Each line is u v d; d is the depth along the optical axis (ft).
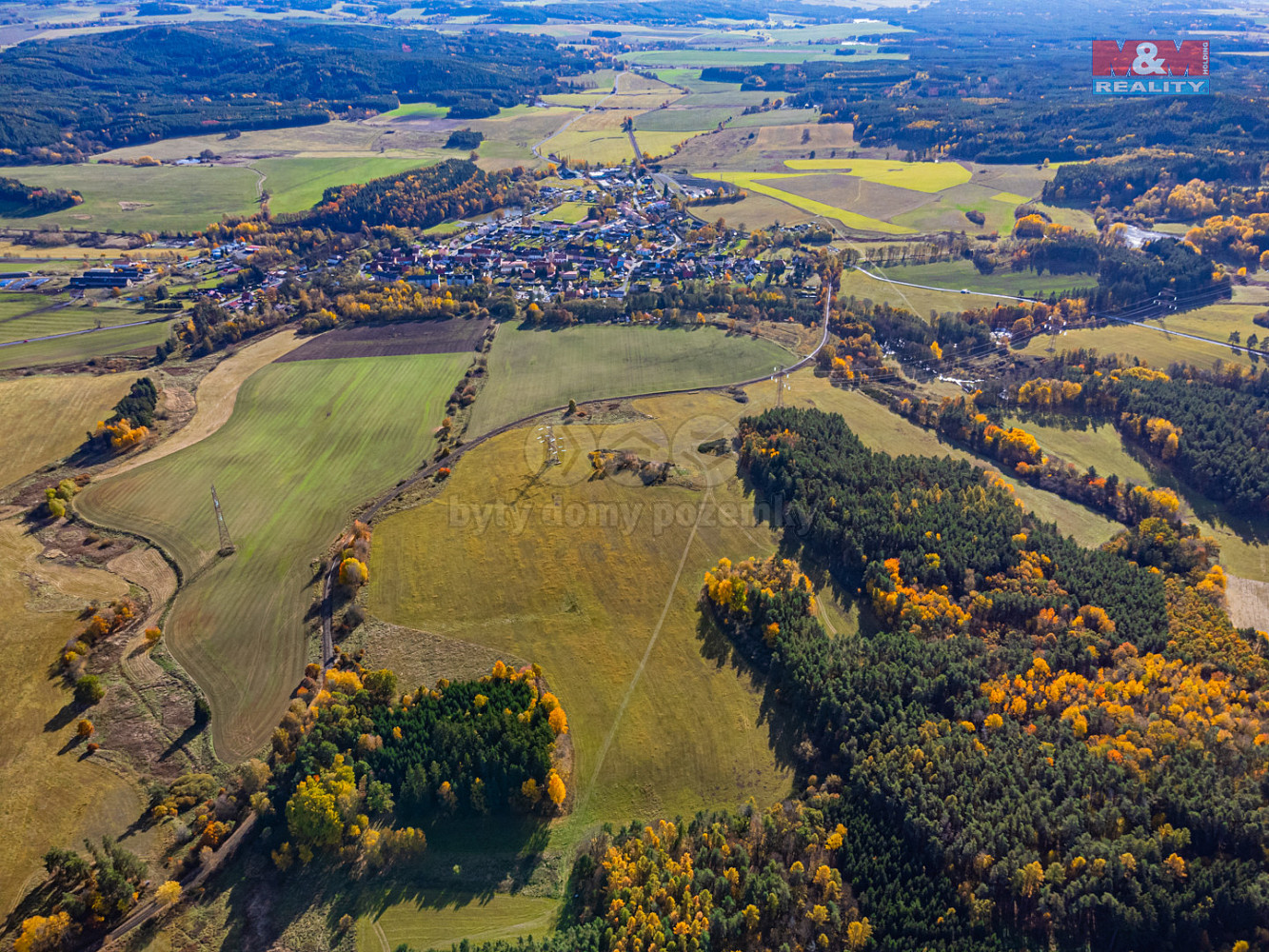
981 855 329.11
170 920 327.88
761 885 326.44
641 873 332.39
